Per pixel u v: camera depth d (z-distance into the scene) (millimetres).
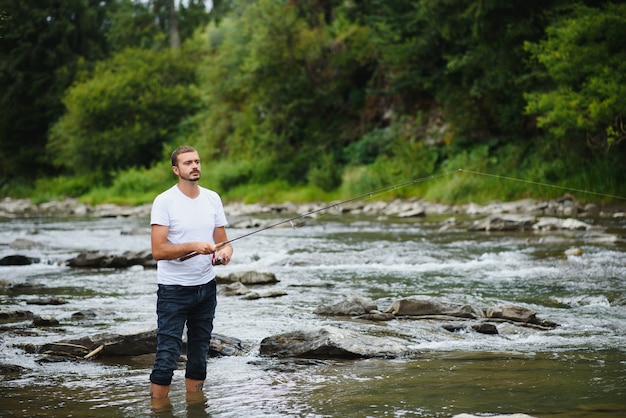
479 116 25984
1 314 6941
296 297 7859
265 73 32156
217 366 4992
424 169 25562
